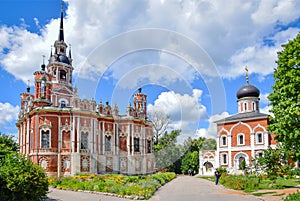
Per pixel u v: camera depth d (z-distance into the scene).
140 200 23.05
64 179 34.25
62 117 47.38
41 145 46.03
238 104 71.81
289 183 34.44
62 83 57.25
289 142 22.06
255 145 63.28
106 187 27.67
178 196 25.05
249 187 30.50
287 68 21.95
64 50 61.12
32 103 51.59
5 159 18.59
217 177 38.03
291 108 20.58
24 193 17.55
